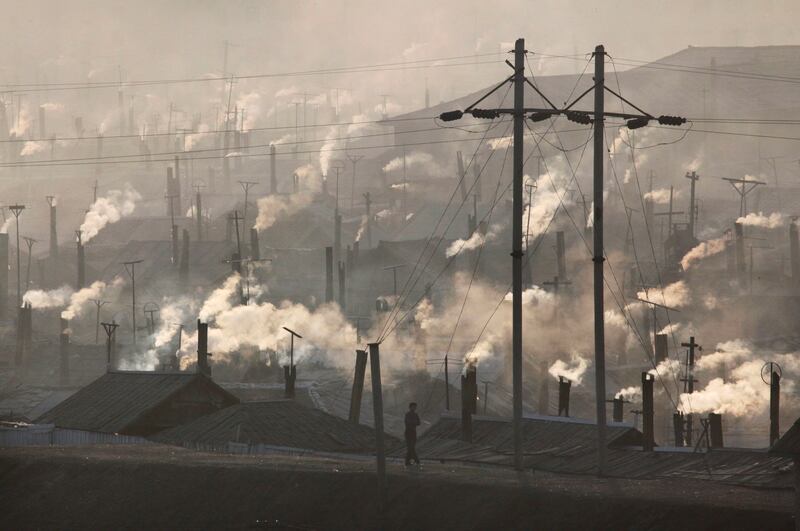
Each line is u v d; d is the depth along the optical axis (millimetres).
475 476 176500
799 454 122500
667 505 142000
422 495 169125
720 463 174875
